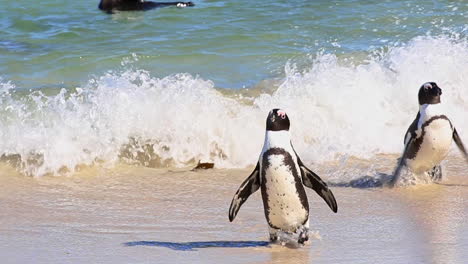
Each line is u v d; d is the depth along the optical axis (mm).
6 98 31750
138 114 29297
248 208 22688
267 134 18750
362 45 41062
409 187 24859
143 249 19031
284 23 45656
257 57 39844
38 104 30094
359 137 29969
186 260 18156
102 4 49938
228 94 34031
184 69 38312
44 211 22547
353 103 31578
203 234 20328
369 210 22438
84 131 28422
